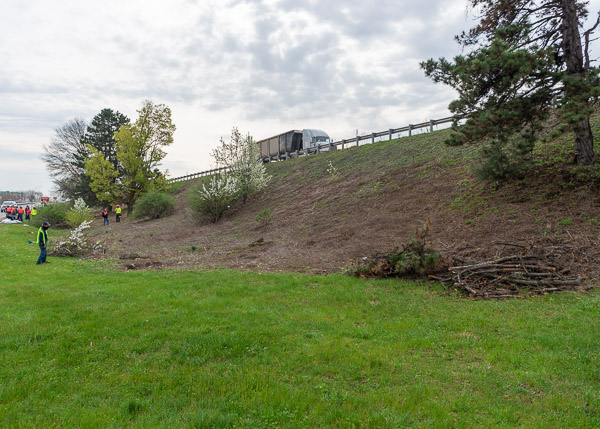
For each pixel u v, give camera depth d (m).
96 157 38.22
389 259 10.38
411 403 3.93
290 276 10.83
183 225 27.14
